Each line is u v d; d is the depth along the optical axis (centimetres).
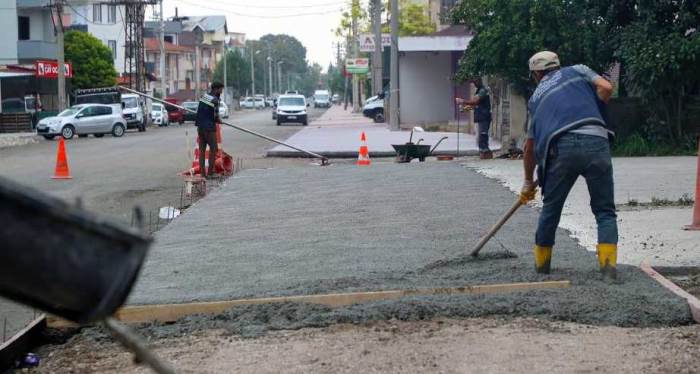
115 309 244
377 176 1652
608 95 689
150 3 6072
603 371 511
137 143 3450
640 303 630
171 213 1332
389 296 676
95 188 1752
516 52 2127
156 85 10769
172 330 629
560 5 2091
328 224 1093
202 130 1784
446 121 4500
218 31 14038
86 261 238
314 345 576
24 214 232
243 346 583
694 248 834
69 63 5403
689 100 2080
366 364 536
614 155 2053
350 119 6159
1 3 5609
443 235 963
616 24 2177
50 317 651
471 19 2247
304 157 2506
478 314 626
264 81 16912
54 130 3922
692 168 1648
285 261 859
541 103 700
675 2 2048
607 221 700
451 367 525
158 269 847
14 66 5241
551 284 687
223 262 870
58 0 5328
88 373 558
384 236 978
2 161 2547
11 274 234
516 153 2091
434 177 1595
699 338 567
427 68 4531
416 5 6347
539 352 546
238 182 1656
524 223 1020
